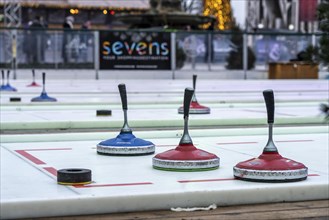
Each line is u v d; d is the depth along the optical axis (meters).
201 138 7.13
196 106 10.05
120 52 24.38
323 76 25.66
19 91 16.75
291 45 25.86
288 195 4.12
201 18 30.36
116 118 9.05
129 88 19.27
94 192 3.90
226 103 13.23
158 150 5.95
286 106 12.60
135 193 3.86
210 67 25.27
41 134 7.29
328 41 7.22
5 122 8.29
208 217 3.68
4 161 5.28
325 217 3.71
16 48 23.11
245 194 4.02
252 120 9.09
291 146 6.39
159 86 20.41
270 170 4.24
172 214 3.76
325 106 9.05
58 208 3.69
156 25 30.02
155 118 9.11
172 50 24.86
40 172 4.71
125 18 30.48
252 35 25.59
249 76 25.66
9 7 34.44
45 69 23.52
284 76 25.47
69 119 8.83
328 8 7.22
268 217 3.70
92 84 20.84
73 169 4.43
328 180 4.36
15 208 3.62
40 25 30.31
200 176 4.49
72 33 23.69
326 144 6.57
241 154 5.71
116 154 5.52
